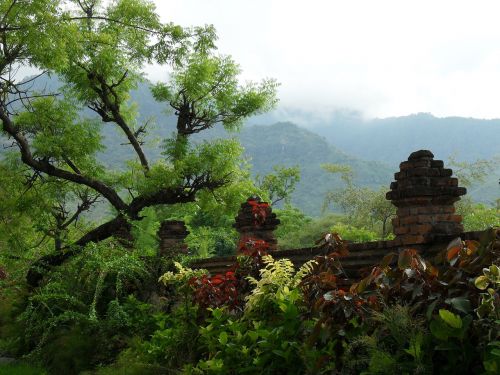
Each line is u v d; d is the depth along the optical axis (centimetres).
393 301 460
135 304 1027
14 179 1495
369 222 3362
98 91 1446
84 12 1461
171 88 1555
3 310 1270
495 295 375
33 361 1011
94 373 840
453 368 392
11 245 1491
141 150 1484
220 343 620
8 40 1162
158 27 1421
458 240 450
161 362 764
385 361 402
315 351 483
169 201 1391
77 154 1425
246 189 1523
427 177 606
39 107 1432
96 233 1387
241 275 756
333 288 550
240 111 1541
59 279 1144
